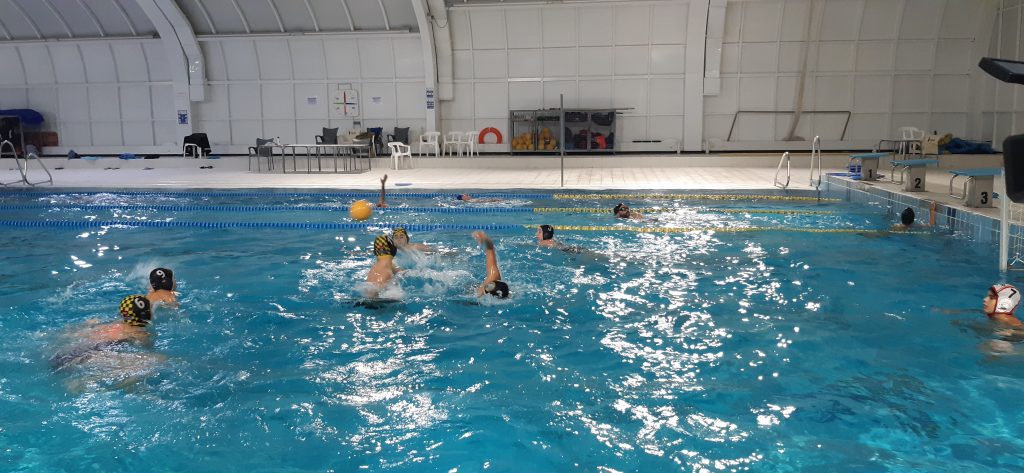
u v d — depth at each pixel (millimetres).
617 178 13445
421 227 8547
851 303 5191
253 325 4754
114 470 2932
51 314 5074
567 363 4043
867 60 16719
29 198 11500
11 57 18766
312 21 17703
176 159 17141
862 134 17062
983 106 16391
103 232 8469
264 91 18562
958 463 2912
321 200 11164
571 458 2982
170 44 17906
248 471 2910
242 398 3602
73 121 19141
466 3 16891
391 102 18266
